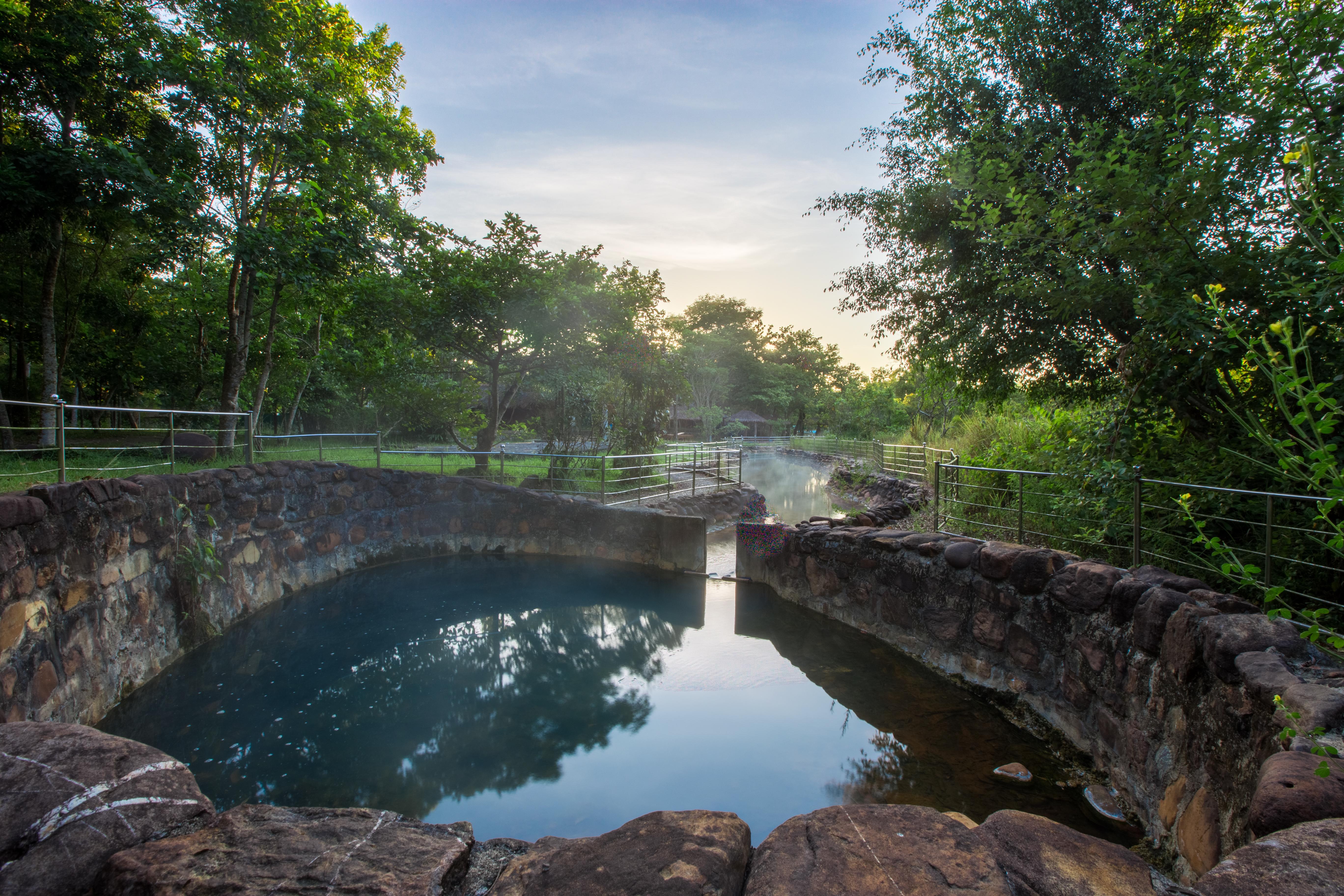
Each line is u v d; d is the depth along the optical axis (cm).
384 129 1234
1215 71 539
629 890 146
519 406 2547
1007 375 813
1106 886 145
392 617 761
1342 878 138
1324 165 330
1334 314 337
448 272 1253
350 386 1973
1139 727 358
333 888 150
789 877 148
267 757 441
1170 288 432
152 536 586
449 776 414
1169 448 485
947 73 854
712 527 1269
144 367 1819
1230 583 397
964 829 169
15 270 1267
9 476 577
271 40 1126
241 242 1031
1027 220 548
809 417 5812
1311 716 217
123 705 518
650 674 586
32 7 925
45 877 156
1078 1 738
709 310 6291
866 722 479
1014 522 709
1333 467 197
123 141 1010
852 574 709
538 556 1082
